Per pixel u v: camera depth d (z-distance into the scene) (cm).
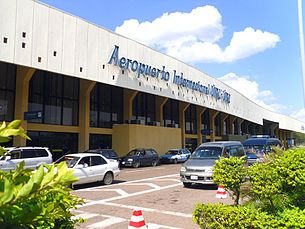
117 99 3456
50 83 2700
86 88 2898
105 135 3256
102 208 1061
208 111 5109
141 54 3042
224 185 651
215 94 4578
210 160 1538
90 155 1605
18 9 1955
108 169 1656
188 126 4631
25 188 163
